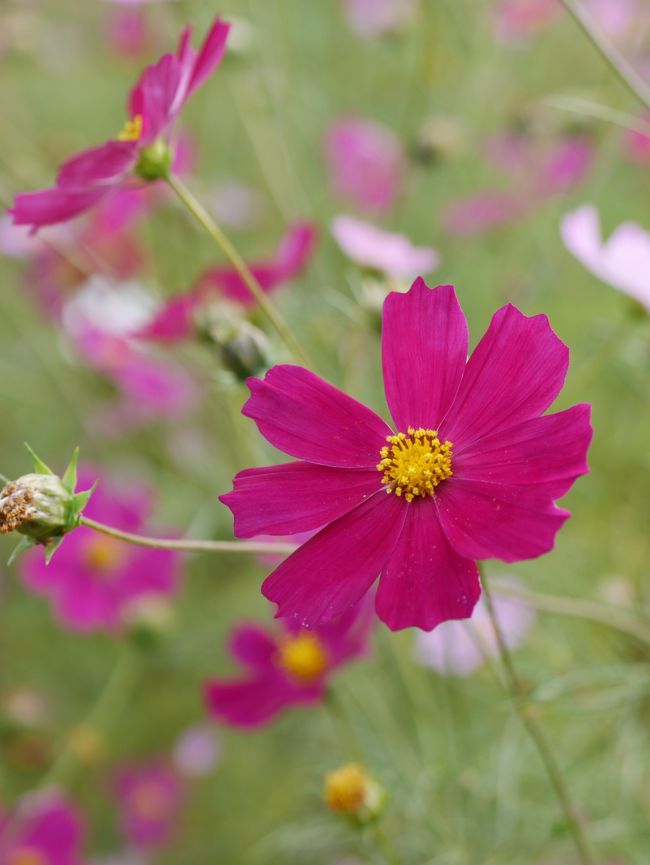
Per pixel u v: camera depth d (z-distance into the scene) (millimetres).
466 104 885
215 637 799
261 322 547
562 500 723
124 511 682
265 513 394
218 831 772
